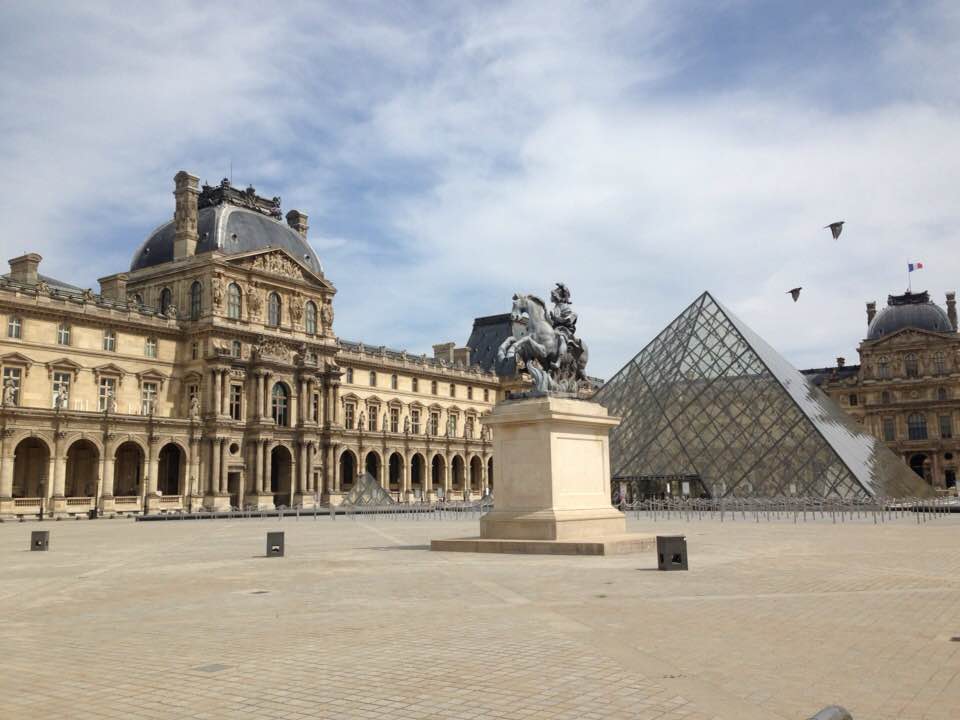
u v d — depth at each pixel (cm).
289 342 12244
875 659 1452
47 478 9388
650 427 8619
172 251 12369
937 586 2364
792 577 2566
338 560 3384
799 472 7669
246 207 13162
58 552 4175
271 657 1529
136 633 1809
